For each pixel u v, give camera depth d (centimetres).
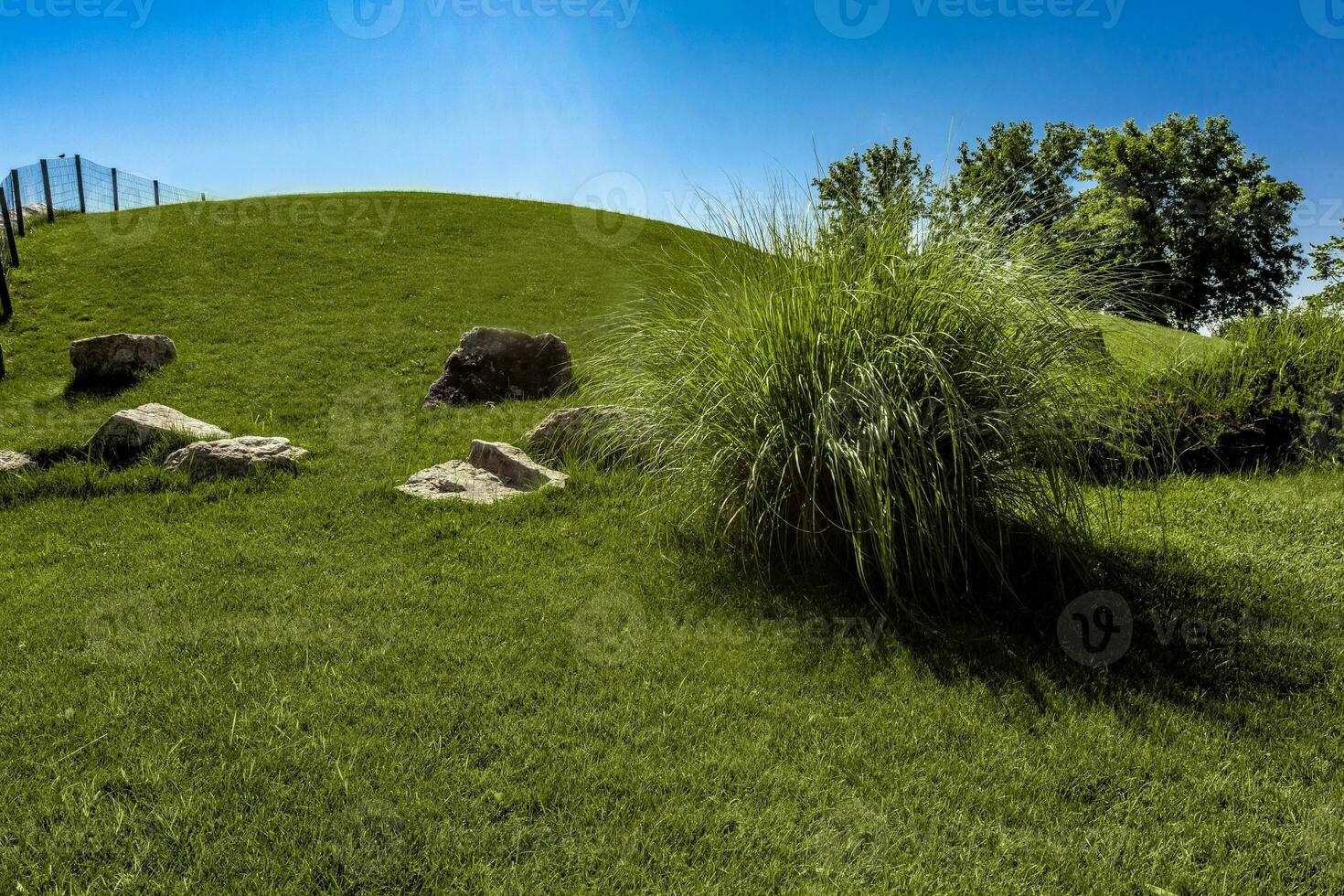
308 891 199
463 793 239
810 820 231
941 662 324
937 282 380
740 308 432
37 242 1448
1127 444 514
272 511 515
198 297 1234
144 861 209
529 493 538
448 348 1045
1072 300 417
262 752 255
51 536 473
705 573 404
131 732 266
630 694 299
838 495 355
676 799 239
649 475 466
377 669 314
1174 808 238
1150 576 399
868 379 350
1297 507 514
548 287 1415
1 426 758
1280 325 717
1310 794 245
